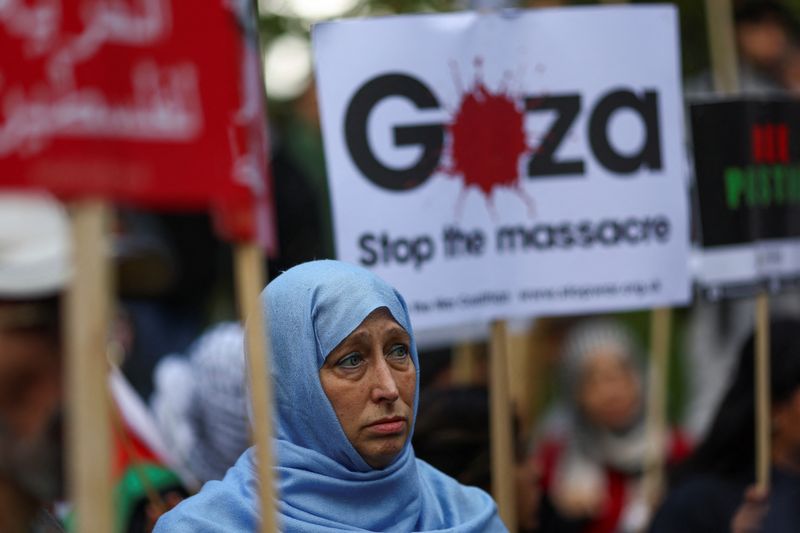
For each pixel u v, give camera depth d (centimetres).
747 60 1095
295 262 906
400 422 519
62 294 380
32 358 373
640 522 990
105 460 333
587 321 1081
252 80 379
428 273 650
